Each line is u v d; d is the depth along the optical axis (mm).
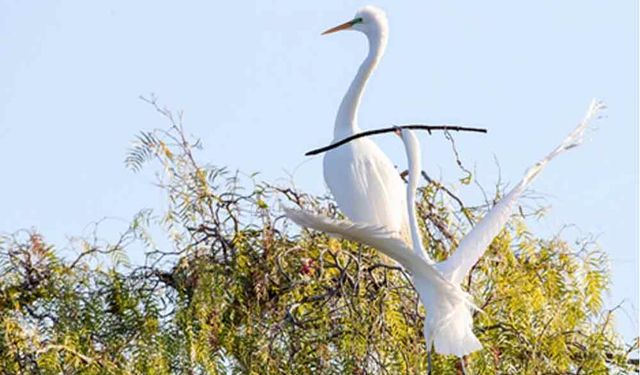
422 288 11211
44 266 13031
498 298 13352
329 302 12781
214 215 13195
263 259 13094
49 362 12414
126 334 12836
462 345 10984
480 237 11820
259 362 12609
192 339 12602
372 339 12500
